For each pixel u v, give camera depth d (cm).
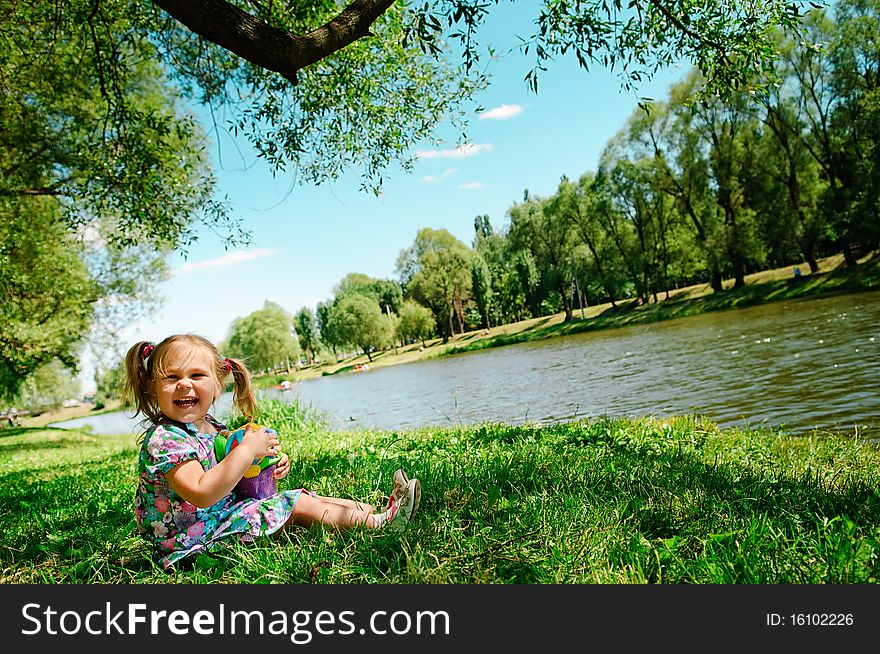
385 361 7100
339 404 2497
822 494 325
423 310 7306
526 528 271
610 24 599
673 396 1134
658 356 1938
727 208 4103
